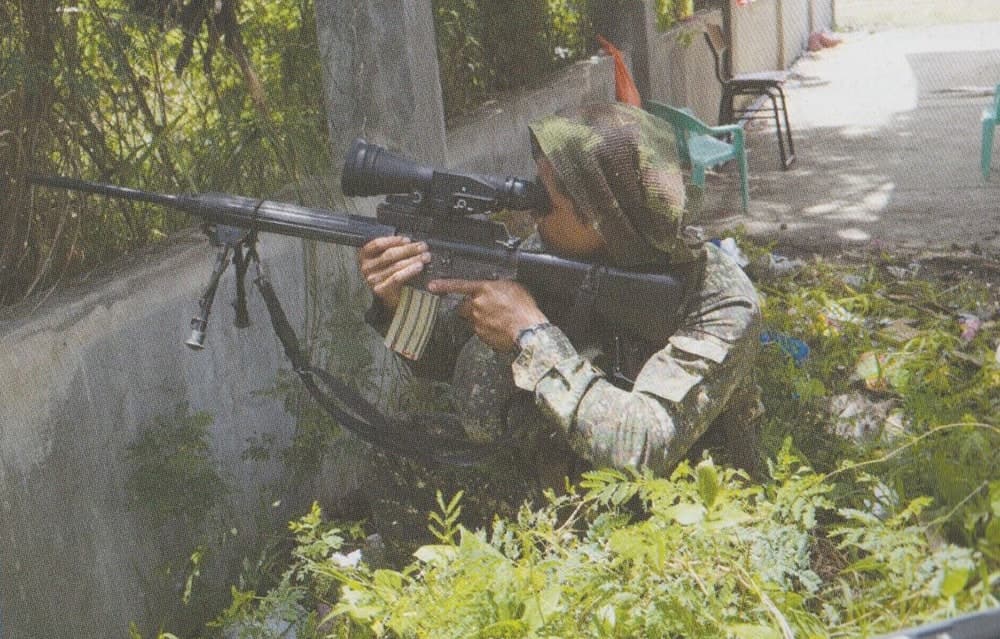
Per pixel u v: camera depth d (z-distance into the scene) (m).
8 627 2.93
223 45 4.09
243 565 3.62
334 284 4.16
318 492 4.20
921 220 7.53
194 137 4.26
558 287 2.68
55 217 3.58
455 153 5.73
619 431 2.56
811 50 15.48
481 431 2.97
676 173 2.60
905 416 3.22
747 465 2.91
